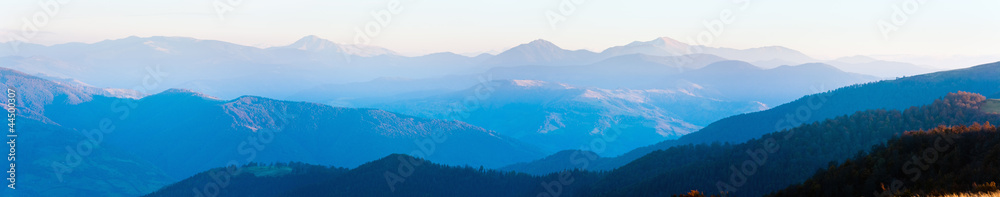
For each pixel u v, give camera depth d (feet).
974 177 451.53
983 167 463.01
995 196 330.95
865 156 605.31
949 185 460.14
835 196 544.62
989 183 389.80
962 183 452.35
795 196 579.89
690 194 514.27
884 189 504.43
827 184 564.71
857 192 529.45
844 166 585.22
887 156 566.36
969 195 361.10
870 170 546.67
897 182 507.30
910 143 575.79
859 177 545.85
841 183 554.46
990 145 511.81
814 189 562.66
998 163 462.19
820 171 608.19
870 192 518.37
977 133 551.18
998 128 557.33
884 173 528.22
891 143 606.14
